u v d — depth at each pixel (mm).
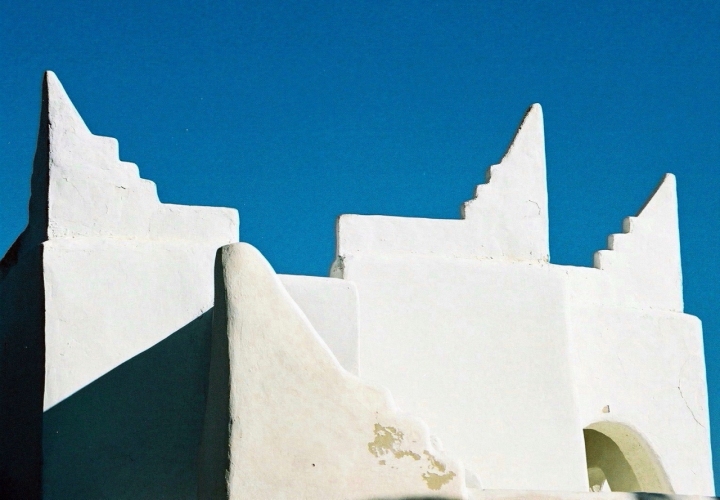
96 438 13477
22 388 14312
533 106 16781
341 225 15516
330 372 12203
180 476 13617
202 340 14031
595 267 17422
